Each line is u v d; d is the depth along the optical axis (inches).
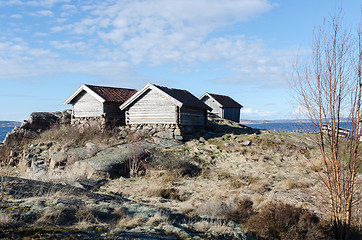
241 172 583.5
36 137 925.8
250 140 819.4
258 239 227.3
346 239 245.3
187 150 725.3
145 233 176.2
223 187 464.1
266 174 564.4
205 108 957.2
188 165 605.0
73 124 964.6
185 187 469.1
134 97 865.5
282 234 235.3
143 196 395.5
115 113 941.2
